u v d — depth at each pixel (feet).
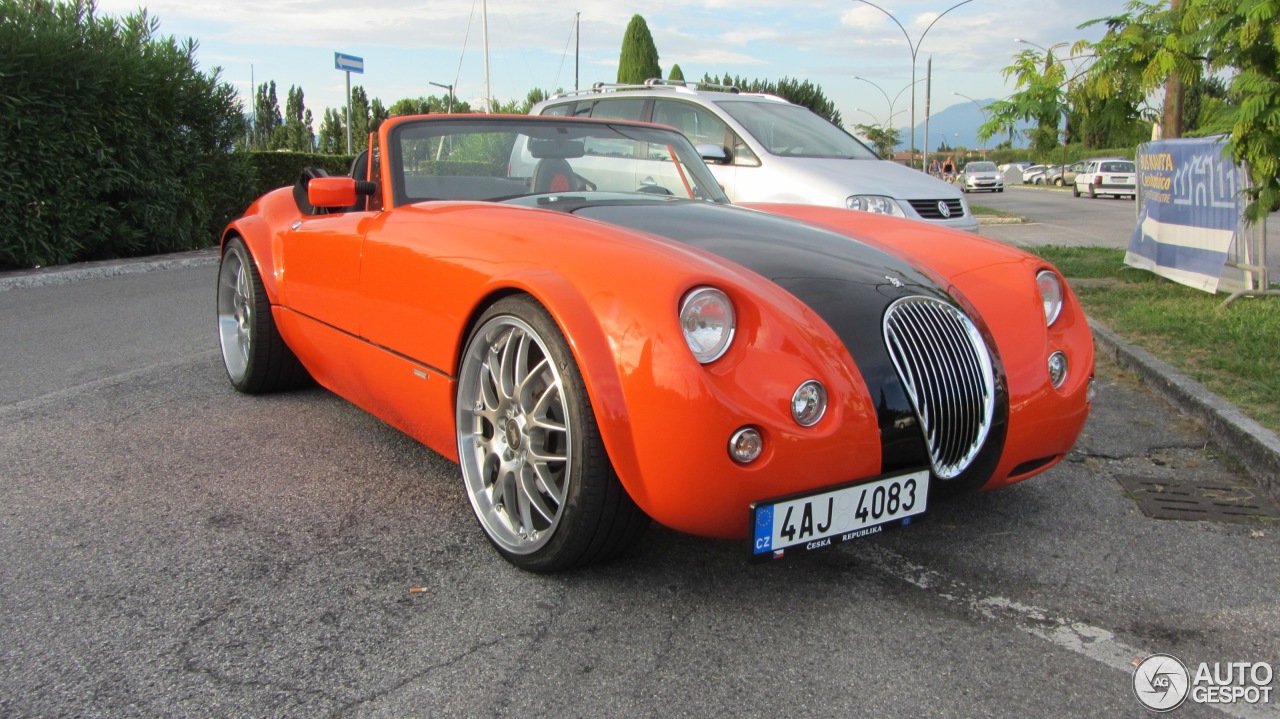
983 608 7.57
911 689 6.38
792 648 6.89
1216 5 20.47
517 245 8.05
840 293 7.79
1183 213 24.07
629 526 7.48
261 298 13.14
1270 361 14.99
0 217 28.43
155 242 34.40
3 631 7.00
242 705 6.10
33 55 28.60
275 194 14.21
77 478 10.37
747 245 8.61
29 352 17.28
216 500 9.75
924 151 100.94
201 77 35.78
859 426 7.12
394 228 9.71
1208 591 7.95
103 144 31.30
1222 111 20.12
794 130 24.56
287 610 7.38
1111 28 23.58
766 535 6.82
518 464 8.07
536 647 6.86
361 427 12.44
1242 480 10.82
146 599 7.54
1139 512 9.78
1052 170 158.71
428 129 11.34
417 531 8.98
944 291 8.34
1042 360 8.51
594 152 12.01
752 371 6.82
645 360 6.72
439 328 8.61
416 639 6.96
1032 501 10.03
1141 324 18.44
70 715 5.96
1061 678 6.56
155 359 16.66
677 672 6.54
